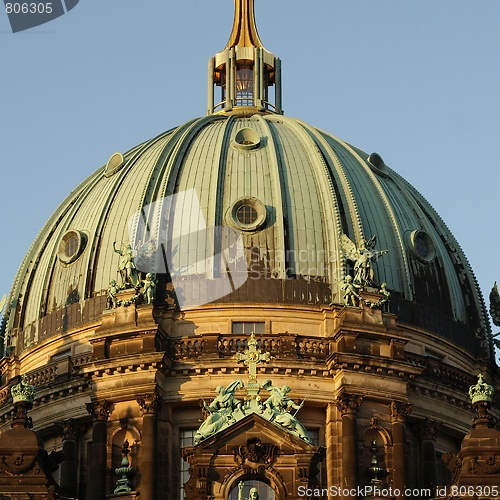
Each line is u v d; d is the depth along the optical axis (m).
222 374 186.75
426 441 190.38
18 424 170.88
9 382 197.25
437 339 198.12
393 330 189.88
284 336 188.12
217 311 191.38
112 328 188.62
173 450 185.88
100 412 186.00
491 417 177.25
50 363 194.00
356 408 185.12
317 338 188.88
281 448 168.12
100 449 184.50
